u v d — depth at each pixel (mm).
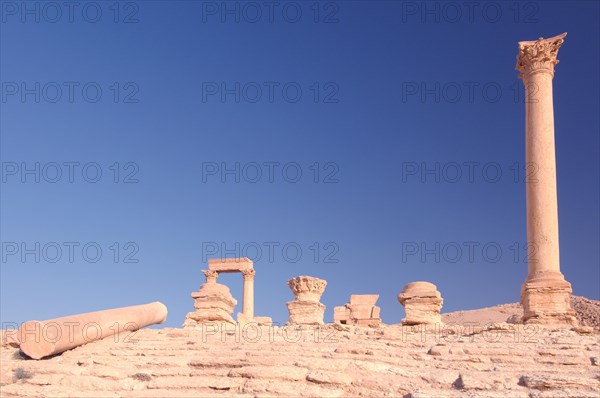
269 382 14328
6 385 15219
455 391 14023
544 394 13367
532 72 28500
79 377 15281
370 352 17156
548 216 26875
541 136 27688
